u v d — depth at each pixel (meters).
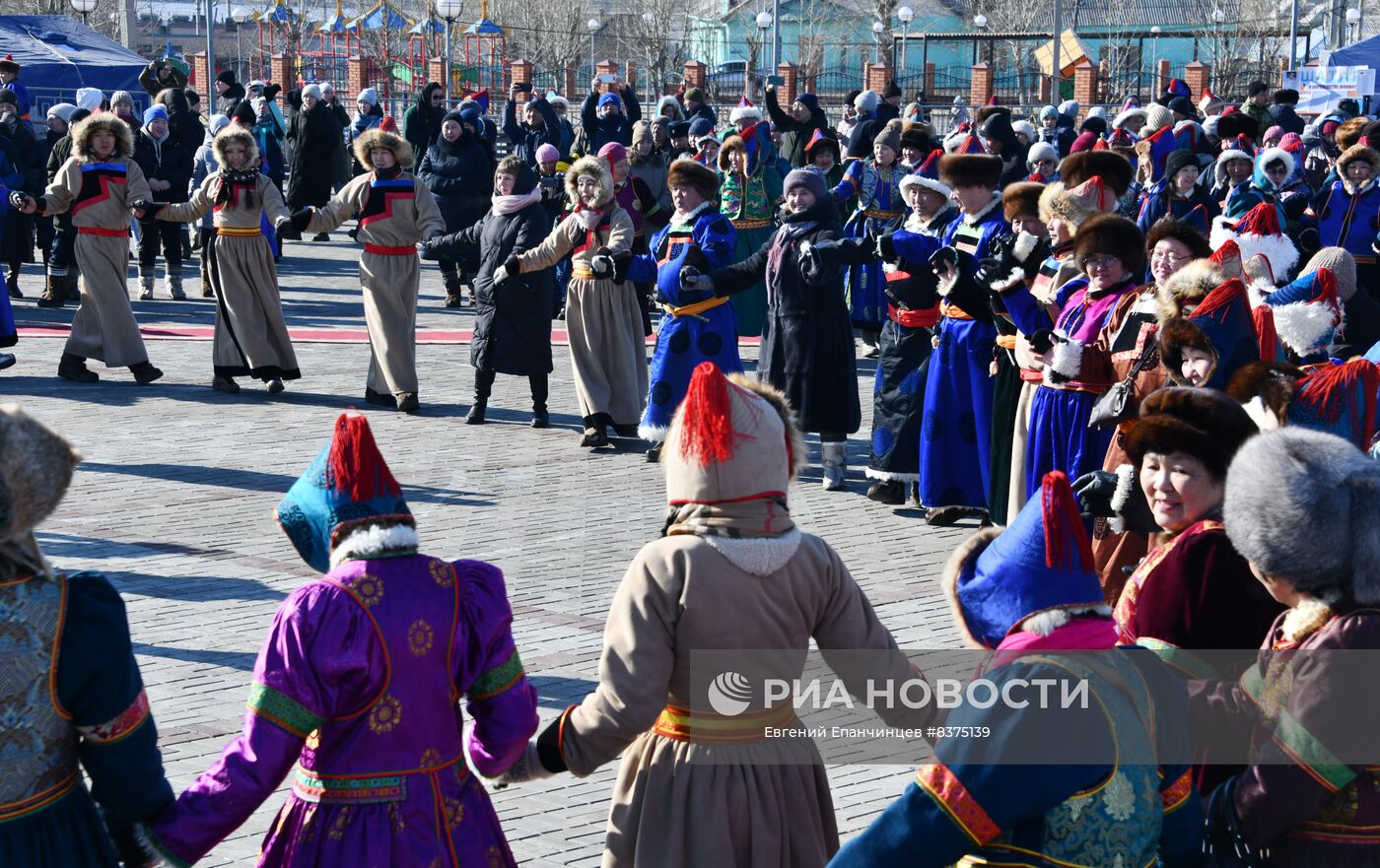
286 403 11.59
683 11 64.25
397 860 3.40
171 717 5.64
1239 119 17.41
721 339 9.49
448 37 37.06
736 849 3.59
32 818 3.13
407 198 11.05
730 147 13.50
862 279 13.55
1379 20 59.28
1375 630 3.04
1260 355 5.68
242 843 4.75
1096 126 20.67
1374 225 12.93
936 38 46.47
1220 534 3.59
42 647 3.08
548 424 11.02
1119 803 2.93
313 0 70.19
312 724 3.39
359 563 3.49
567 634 6.62
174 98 17.81
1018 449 6.96
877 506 9.00
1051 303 6.92
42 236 16.33
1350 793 3.13
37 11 61.41
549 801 5.11
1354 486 3.06
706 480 3.57
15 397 11.52
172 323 15.22
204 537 8.02
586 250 10.21
